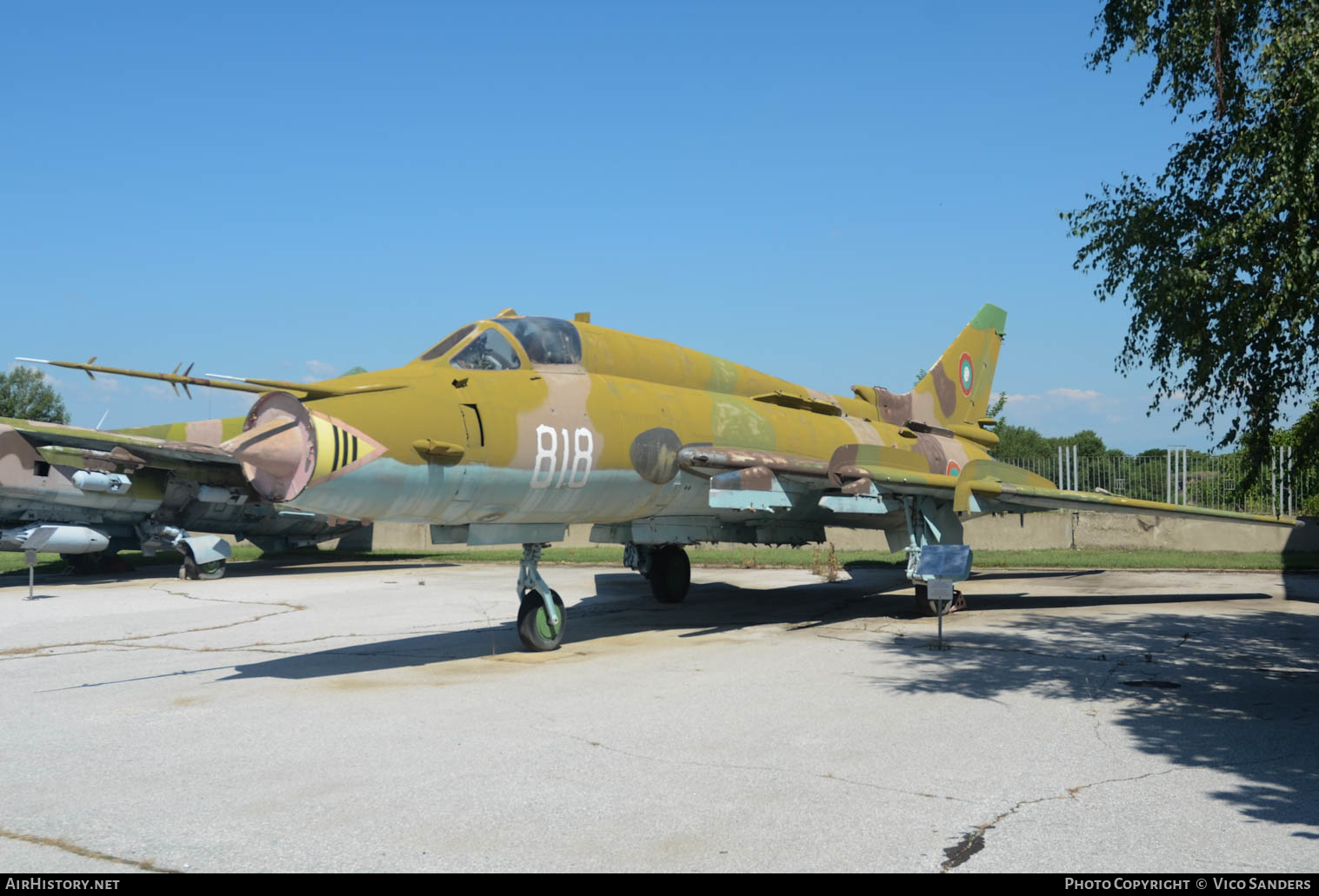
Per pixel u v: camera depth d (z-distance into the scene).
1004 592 17.31
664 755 6.30
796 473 12.57
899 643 11.20
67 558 22.20
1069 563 22.33
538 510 10.53
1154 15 9.35
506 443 9.81
